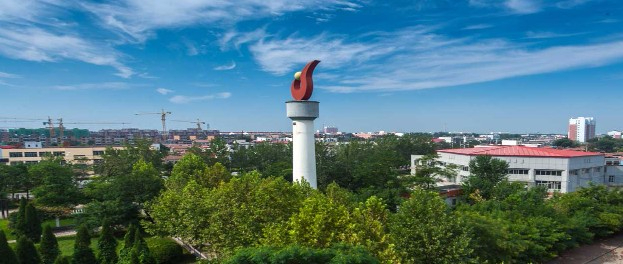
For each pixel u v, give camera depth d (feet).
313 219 69.15
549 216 116.98
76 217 136.87
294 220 69.67
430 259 77.51
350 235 67.36
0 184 165.68
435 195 88.79
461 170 237.25
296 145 129.59
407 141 395.96
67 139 590.14
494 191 161.58
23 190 182.91
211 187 135.85
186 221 90.07
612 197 136.67
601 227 128.47
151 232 107.45
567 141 572.92
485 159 192.95
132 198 139.54
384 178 184.44
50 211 149.48
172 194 103.76
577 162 218.59
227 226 81.25
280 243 65.82
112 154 227.40
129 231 104.06
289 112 129.08
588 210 128.06
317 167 202.49
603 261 116.57
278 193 87.86
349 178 201.26
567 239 110.22
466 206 125.90
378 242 68.59
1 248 82.33
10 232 140.56
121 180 139.33
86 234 96.07
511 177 223.51
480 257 87.45
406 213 83.97
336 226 69.36
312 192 95.45
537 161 218.59
